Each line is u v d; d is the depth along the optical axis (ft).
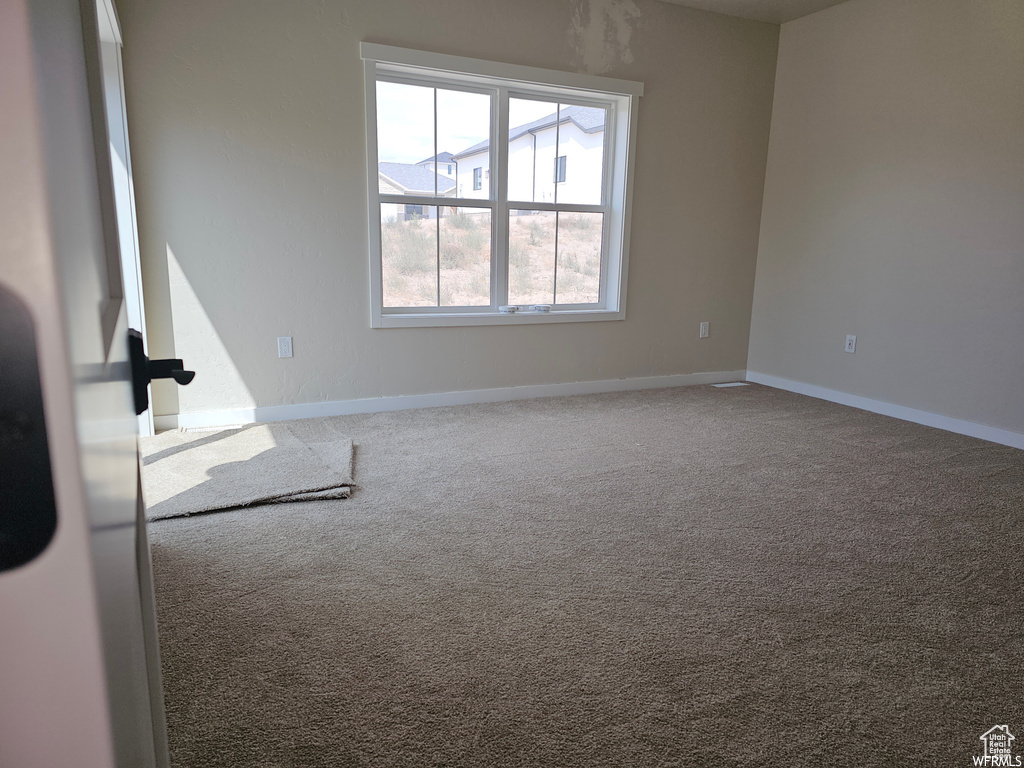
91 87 1.34
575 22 12.89
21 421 0.43
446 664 5.19
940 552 7.23
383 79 11.87
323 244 11.70
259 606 5.95
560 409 13.15
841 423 12.53
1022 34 10.77
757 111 15.19
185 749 4.27
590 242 14.40
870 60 13.14
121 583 0.80
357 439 10.90
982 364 11.71
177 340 11.09
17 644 0.50
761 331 16.12
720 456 10.37
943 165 12.03
